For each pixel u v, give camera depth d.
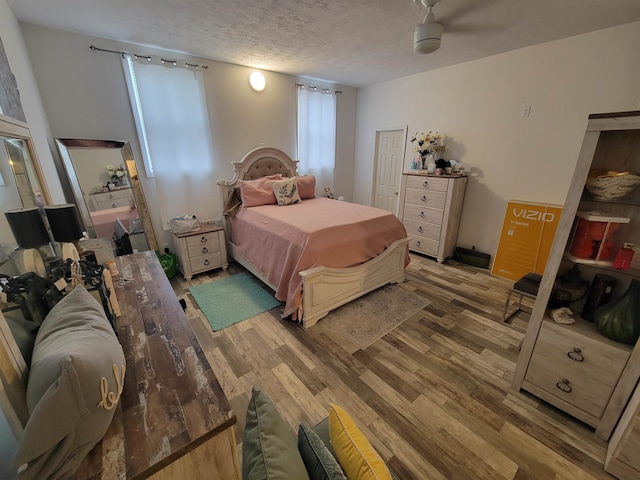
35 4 2.06
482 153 3.57
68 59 2.62
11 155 1.27
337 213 3.11
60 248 1.50
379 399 1.71
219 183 3.56
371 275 2.85
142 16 2.28
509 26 2.48
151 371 1.06
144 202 3.17
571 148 2.91
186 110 3.29
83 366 0.73
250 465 0.66
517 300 2.88
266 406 0.82
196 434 0.83
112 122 2.93
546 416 1.60
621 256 1.41
